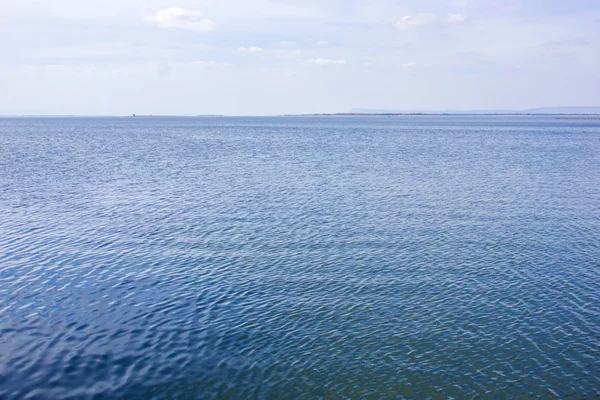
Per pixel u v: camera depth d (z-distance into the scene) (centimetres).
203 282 2248
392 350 1655
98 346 1686
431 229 3162
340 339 1730
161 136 13788
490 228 3200
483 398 1405
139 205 3866
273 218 3425
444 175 5578
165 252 2673
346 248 2750
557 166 6456
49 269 2412
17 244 2806
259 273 2361
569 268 2444
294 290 2156
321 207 3791
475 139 12269
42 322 1859
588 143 10769
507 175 5600
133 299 2069
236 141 11581
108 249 2727
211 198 4147
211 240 2895
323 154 8100
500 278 2306
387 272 2380
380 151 8706
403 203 3969
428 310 1959
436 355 1623
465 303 2025
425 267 2453
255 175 5528
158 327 1820
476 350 1653
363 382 1481
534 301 2044
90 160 7069
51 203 3931
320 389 1450
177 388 1458
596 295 2106
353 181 5088
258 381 1489
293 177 5369
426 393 1429
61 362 1583
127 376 1512
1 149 8806
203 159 7294
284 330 1795
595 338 1733
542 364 1571
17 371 1530
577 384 1468
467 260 2562
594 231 3136
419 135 14275
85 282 2253
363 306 1995
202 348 1672
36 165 6353
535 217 3509
